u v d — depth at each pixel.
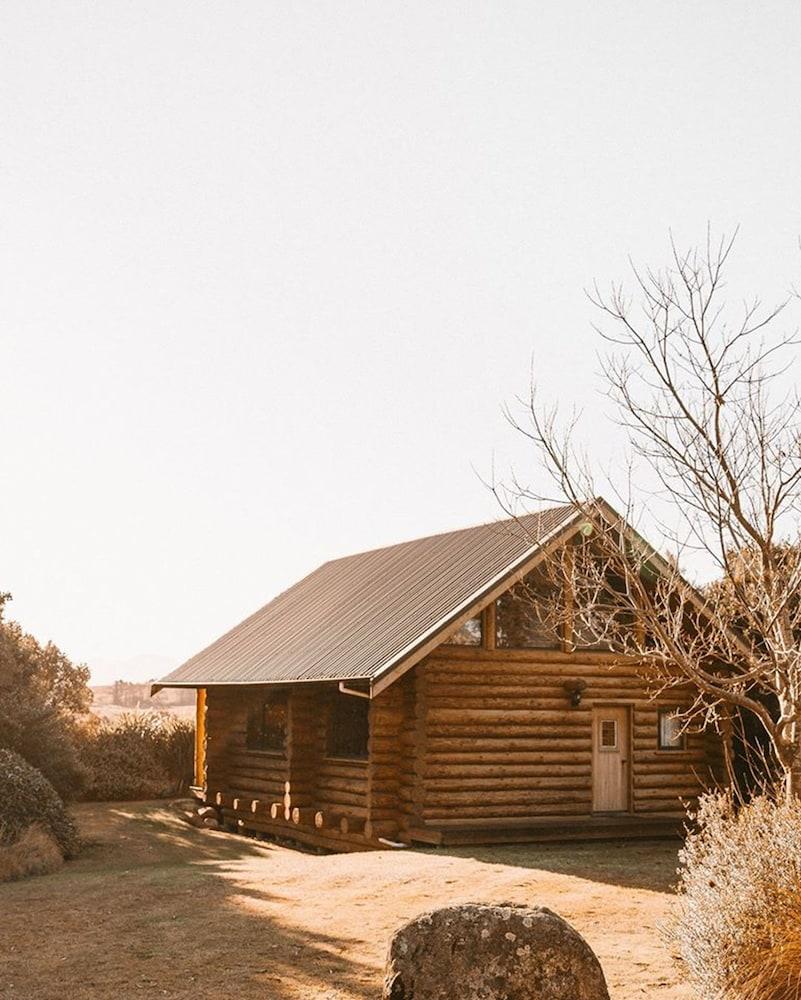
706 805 10.25
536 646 21.00
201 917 12.70
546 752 20.58
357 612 23.80
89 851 21.58
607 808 21.30
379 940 11.59
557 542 18.45
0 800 19.62
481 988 7.72
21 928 12.23
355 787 21.25
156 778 31.73
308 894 14.16
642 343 10.77
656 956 10.74
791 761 10.34
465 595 19.95
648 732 21.72
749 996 8.46
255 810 24.33
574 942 7.96
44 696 32.19
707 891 9.15
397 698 20.56
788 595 10.29
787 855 8.74
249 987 9.87
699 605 11.43
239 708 26.47
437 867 15.96
